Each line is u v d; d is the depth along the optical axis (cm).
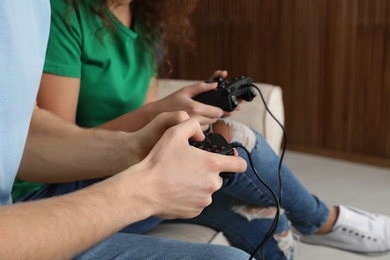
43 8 80
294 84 274
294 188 129
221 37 292
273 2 271
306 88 271
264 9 275
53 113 110
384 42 241
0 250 54
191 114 109
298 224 144
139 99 132
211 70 299
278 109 157
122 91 125
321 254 168
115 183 65
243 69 289
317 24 260
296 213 137
